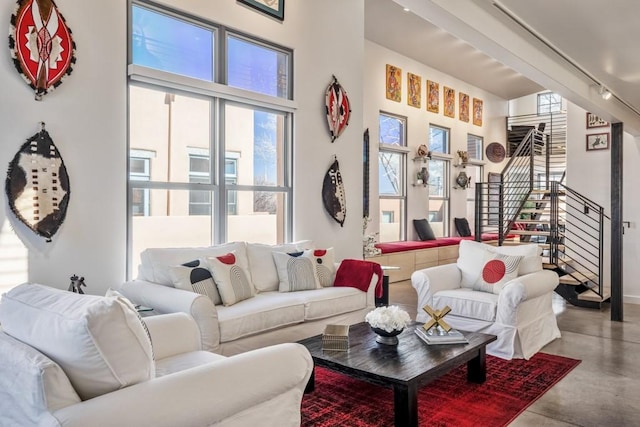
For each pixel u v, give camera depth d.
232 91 4.46
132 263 3.87
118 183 3.69
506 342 3.84
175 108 4.19
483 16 2.93
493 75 10.16
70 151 3.40
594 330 4.82
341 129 5.59
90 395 1.48
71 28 3.40
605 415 2.79
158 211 4.09
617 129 5.38
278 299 3.79
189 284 3.46
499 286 4.20
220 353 3.19
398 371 2.56
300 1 5.18
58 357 1.48
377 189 8.00
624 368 3.62
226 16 4.47
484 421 2.70
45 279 3.28
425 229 8.96
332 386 3.22
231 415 1.61
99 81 3.56
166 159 4.13
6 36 3.10
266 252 4.40
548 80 3.87
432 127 9.55
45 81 3.25
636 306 6.09
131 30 3.83
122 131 3.71
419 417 2.75
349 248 5.74
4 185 3.09
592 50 3.62
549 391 3.15
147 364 1.57
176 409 1.45
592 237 6.39
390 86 8.31
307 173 5.25
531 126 11.71
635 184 6.41
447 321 4.20
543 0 2.78
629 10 2.90
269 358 1.78
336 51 5.59
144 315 3.35
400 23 7.40
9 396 1.51
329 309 4.07
